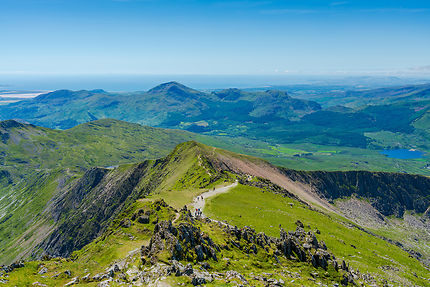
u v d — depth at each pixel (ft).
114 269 154.10
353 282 202.39
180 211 293.84
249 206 417.90
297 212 451.94
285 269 190.39
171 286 125.08
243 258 188.85
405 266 345.92
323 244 249.34
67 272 151.33
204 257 168.76
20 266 154.61
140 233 241.55
